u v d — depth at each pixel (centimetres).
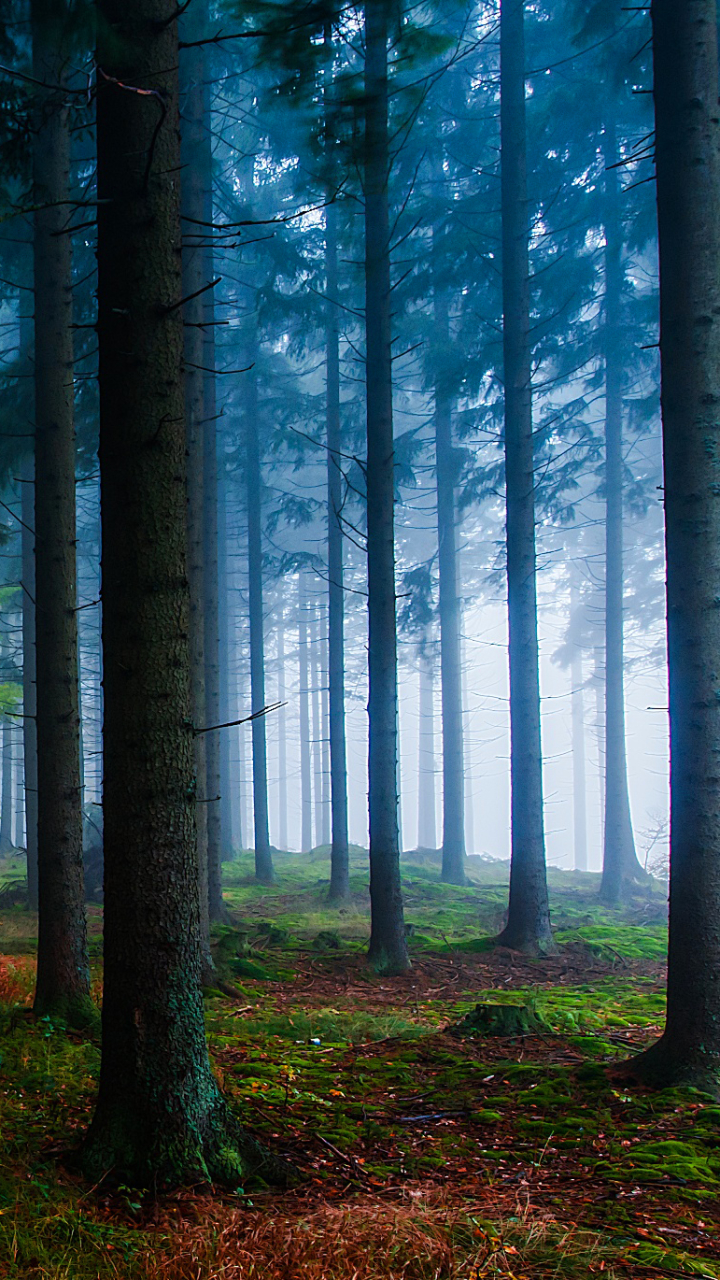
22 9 634
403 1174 490
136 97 487
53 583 820
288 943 1352
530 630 1394
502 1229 414
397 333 2062
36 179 842
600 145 1872
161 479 488
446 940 1417
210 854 1454
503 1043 802
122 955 473
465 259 1802
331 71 1091
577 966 1276
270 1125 547
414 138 1788
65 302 846
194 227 1298
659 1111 584
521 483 1421
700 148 669
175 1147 455
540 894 1355
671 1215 443
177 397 495
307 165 1662
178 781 483
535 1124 571
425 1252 382
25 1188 421
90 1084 611
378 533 1256
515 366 1436
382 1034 850
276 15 644
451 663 2389
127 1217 415
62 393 841
